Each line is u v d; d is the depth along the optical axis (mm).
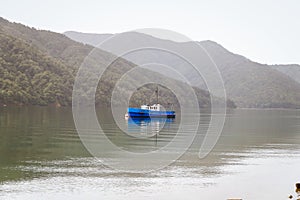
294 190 27359
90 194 24859
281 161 37938
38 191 25156
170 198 24656
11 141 45344
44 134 52625
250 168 34156
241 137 59188
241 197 25406
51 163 33500
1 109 107625
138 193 25406
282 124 93250
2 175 28953
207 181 29031
